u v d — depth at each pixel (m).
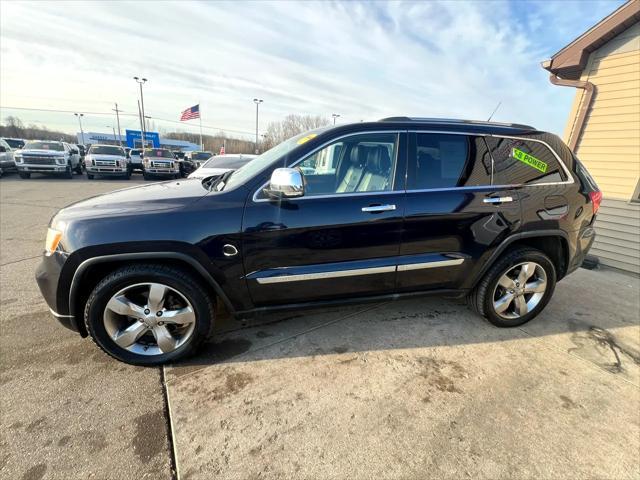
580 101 5.76
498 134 2.77
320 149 2.48
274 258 2.35
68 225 2.15
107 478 1.61
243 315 2.48
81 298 2.29
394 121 2.62
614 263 5.20
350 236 2.43
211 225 2.22
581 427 2.01
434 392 2.24
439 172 2.61
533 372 2.49
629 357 2.73
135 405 2.04
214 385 2.23
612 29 5.07
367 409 2.08
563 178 2.92
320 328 2.95
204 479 1.62
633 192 5.15
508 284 2.95
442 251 2.65
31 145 15.99
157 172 18.55
